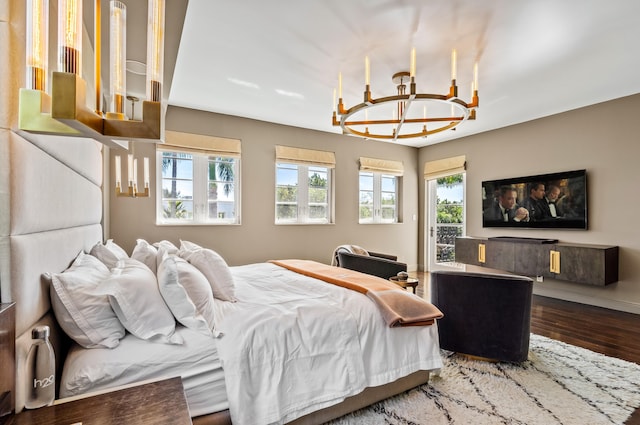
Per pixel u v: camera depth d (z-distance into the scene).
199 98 4.02
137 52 2.29
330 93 3.83
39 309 1.22
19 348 1.01
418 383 2.15
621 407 1.96
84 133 0.70
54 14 1.16
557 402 2.01
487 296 2.49
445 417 1.85
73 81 0.60
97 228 2.47
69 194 1.62
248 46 2.79
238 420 1.41
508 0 2.18
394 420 1.83
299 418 1.65
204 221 4.58
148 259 2.22
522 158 5.02
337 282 2.44
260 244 4.95
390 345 1.95
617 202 4.04
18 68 1.03
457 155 6.02
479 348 2.52
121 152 3.99
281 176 5.23
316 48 2.81
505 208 5.19
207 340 1.52
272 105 4.27
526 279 2.45
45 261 1.29
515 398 2.05
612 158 4.07
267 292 2.25
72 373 1.25
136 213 4.06
